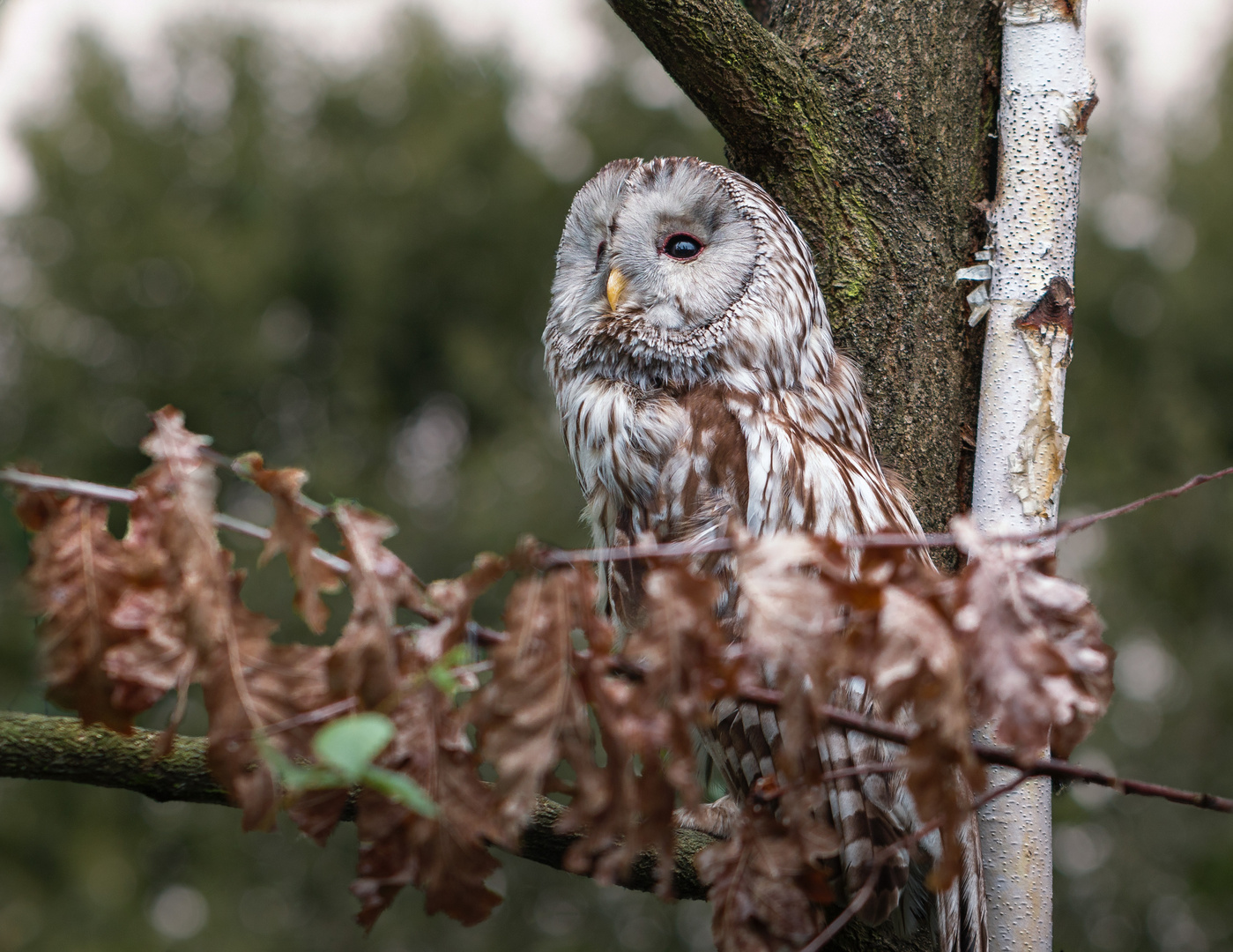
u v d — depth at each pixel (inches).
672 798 78.2
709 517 142.4
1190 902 636.1
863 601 72.4
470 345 1015.0
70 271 1044.5
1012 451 139.3
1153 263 924.0
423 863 77.6
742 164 154.4
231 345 1013.8
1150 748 680.4
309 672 75.6
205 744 117.8
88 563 76.2
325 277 1059.3
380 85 1141.1
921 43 151.0
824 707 73.8
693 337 155.4
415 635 75.6
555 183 1087.0
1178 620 753.6
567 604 75.5
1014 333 141.7
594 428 157.6
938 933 130.1
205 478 76.3
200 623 74.3
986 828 133.8
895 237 147.0
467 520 799.7
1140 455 848.3
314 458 975.6
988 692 70.6
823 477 140.5
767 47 144.8
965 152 149.8
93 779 115.6
